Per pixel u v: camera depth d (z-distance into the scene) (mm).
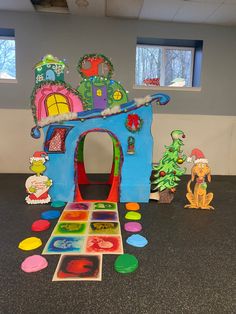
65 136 1294
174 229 1038
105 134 2000
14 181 1730
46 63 1249
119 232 991
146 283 690
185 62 2117
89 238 934
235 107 2057
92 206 1269
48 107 1270
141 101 1292
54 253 827
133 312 586
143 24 1898
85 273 725
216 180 1907
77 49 1884
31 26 1832
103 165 2043
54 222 1069
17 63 1860
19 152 1957
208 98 2025
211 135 2062
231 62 1999
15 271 734
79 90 1289
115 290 660
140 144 1320
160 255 836
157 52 2096
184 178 1928
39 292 647
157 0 1609
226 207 1315
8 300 616
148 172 1343
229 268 771
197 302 623
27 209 1220
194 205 1282
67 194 1326
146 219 1134
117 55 1914
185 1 1617
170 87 1982
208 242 935
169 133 2029
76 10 1761
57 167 1309
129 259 788
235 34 1971
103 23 1875
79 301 618
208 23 1932
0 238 930
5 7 1754
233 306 611
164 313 584
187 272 746
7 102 1897
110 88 1310
